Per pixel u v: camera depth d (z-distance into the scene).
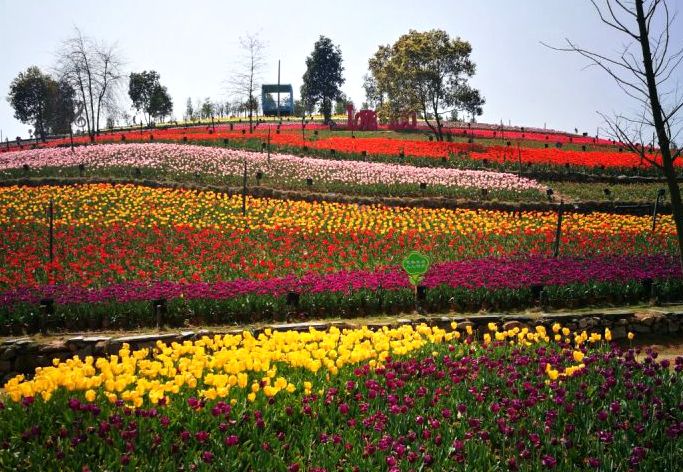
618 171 37.44
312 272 18.84
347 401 8.39
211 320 14.84
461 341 14.11
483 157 40.25
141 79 96.56
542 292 15.63
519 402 7.74
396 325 14.02
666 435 7.36
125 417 7.36
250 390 8.57
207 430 7.38
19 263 19.88
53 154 38.03
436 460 6.80
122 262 20.17
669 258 19.69
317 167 34.75
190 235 23.03
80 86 55.72
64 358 13.15
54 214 26.08
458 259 20.89
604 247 22.44
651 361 9.41
